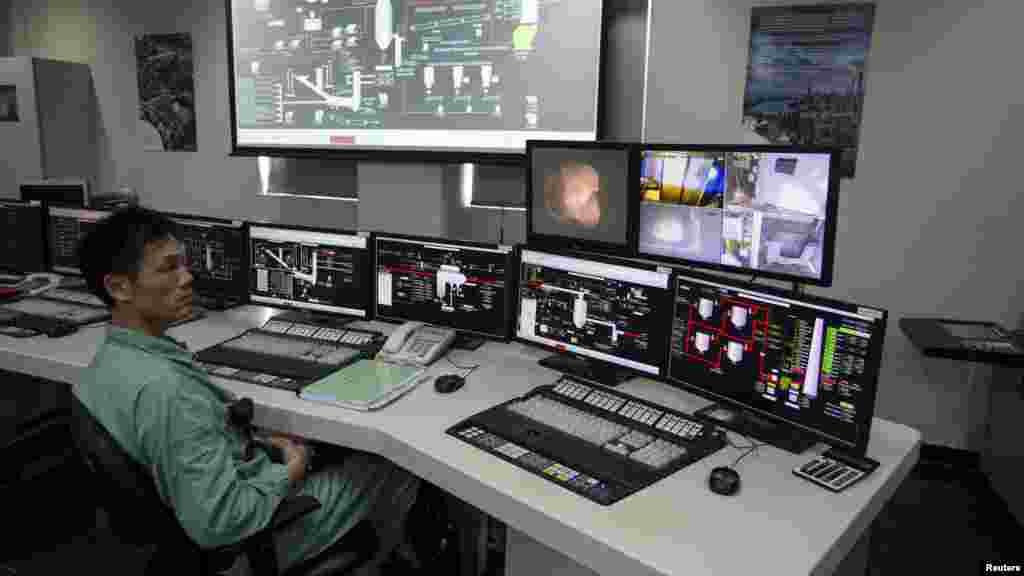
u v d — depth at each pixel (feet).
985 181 9.62
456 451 5.35
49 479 6.63
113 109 16.80
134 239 4.76
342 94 11.34
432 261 7.58
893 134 9.96
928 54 9.61
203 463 4.59
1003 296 9.77
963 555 7.92
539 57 9.75
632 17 9.55
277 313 9.11
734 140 10.89
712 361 5.87
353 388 6.42
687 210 6.45
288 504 5.02
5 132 16.40
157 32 15.75
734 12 10.55
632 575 4.05
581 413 5.92
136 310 4.90
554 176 7.34
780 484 4.91
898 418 10.63
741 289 5.55
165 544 4.66
